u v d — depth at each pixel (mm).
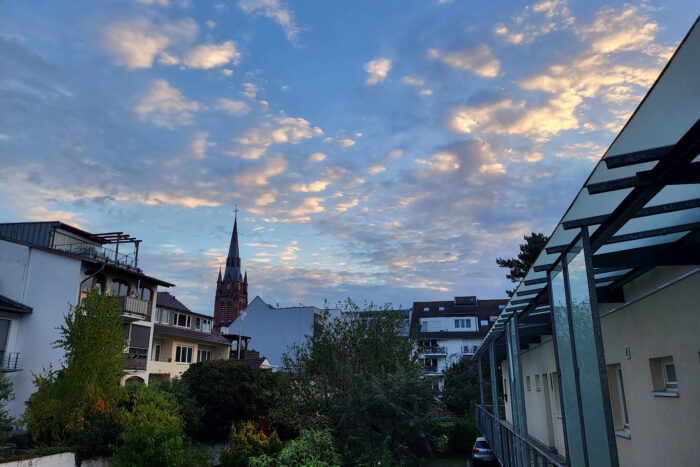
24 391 24438
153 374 34094
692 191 5117
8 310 24484
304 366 22516
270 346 60156
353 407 18109
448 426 33094
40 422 17703
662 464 8102
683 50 2740
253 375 29969
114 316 19891
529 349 19547
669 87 3086
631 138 3867
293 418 20594
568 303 6543
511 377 12641
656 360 8469
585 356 5812
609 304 10188
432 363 61938
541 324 13883
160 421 17578
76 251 30156
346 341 22469
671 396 7719
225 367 29516
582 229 5609
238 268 113938
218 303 111188
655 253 7051
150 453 16438
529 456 9430
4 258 26359
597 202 5082
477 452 22688
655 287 8125
